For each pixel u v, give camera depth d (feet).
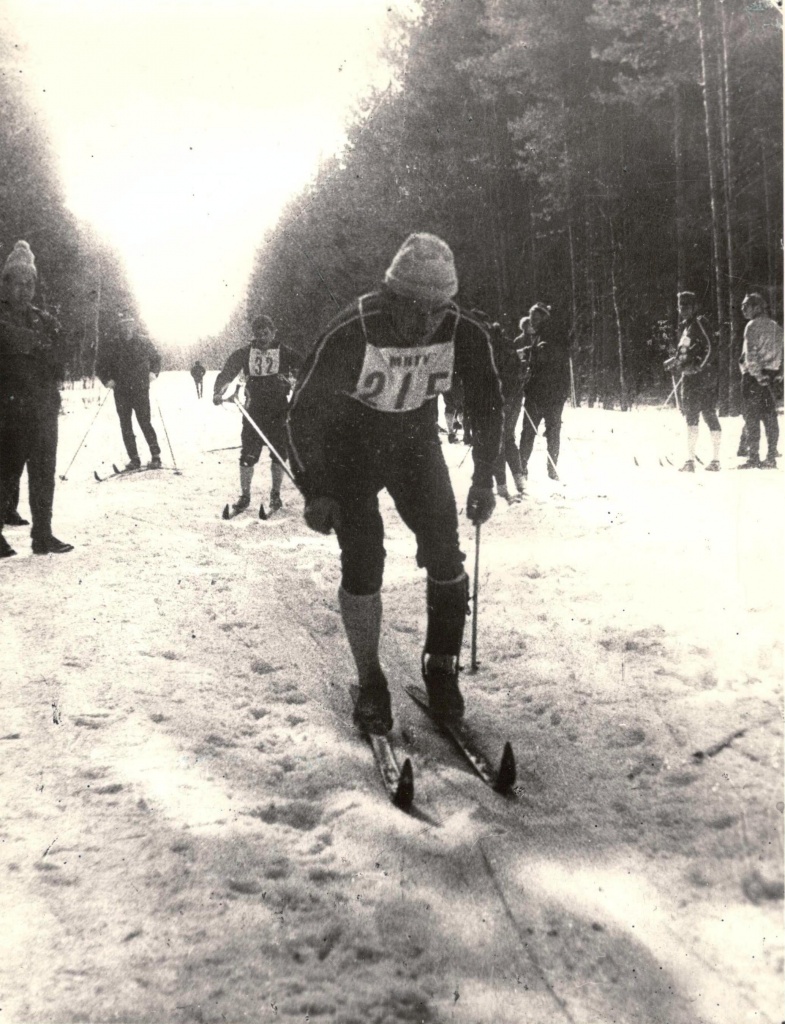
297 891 6.43
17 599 14.75
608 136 63.98
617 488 24.63
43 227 56.13
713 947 5.84
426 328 8.73
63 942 5.83
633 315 70.23
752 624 11.65
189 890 6.41
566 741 8.95
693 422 28.07
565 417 56.80
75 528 21.90
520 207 71.20
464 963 5.72
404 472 9.48
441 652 9.77
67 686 10.57
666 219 67.10
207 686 10.68
